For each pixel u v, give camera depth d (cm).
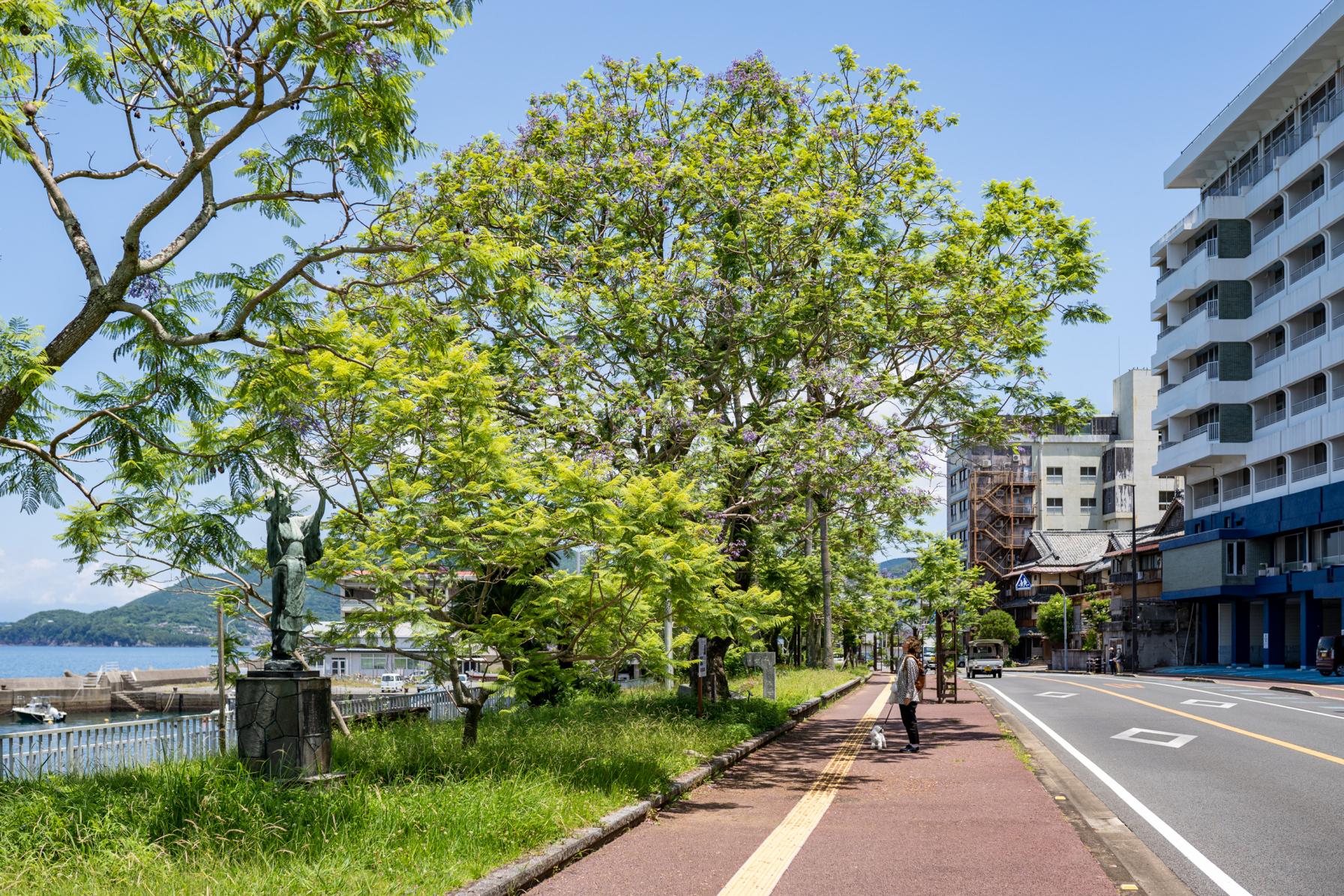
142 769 993
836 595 5112
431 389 1152
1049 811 973
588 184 1875
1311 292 4788
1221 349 5425
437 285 1114
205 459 934
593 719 1608
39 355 812
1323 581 4628
